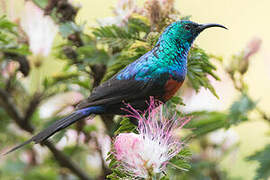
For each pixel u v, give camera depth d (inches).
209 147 406.3
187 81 378.3
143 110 333.1
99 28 331.3
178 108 334.6
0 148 412.2
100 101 323.9
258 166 334.6
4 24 335.9
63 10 358.6
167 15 333.7
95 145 381.1
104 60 337.4
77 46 354.9
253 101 358.0
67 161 392.8
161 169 262.5
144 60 328.5
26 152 421.7
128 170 261.6
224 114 353.1
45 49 385.4
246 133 501.4
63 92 379.6
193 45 337.7
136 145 260.5
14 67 386.3
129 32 333.1
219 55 368.5
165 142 267.3
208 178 399.2
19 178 410.0
